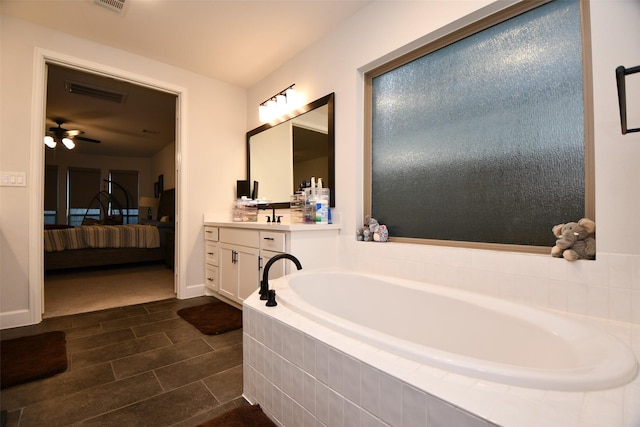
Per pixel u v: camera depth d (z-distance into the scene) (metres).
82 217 7.25
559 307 1.31
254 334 1.32
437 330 1.45
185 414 1.27
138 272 4.38
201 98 3.24
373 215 2.27
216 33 2.50
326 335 1.00
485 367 0.74
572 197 1.39
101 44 2.64
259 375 1.29
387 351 0.88
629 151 1.16
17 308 2.25
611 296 1.19
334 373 0.93
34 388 1.44
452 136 1.84
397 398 0.76
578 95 1.38
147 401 1.36
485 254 1.55
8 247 2.22
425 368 0.79
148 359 1.75
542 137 1.48
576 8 1.40
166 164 6.51
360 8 2.21
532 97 1.52
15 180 2.24
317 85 2.58
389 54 2.03
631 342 0.98
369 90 2.29
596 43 1.24
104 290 3.33
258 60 2.93
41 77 2.36
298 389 1.07
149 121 4.90
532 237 1.51
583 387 0.67
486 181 1.68
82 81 3.46
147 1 2.11
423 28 1.83
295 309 1.24
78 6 2.16
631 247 1.15
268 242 2.27
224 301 2.94
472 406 0.64
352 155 2.26
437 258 1.74
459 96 1.80
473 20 1.68
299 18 2.31
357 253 2.19
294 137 2.81
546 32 1.48
